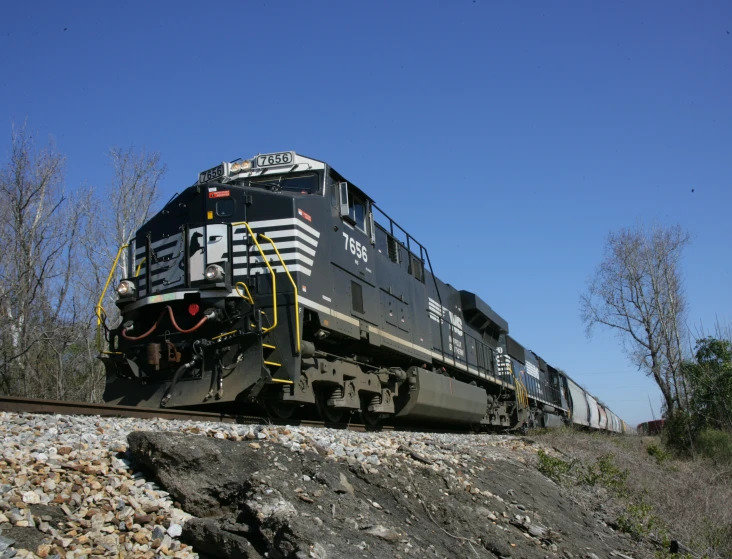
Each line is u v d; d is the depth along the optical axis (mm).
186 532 5023
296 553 4598
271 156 11914
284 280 10156
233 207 10727
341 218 12273
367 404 13484
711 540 11719
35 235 21250
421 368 15500
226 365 9703
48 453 5715
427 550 5832
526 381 28359
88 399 20469
